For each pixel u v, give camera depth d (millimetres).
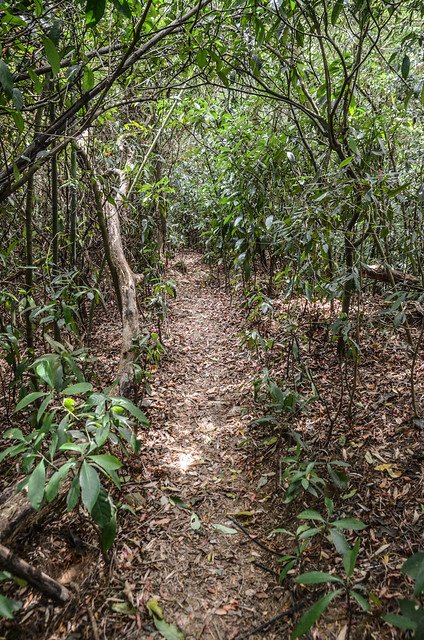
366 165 2875
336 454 2447
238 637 1653
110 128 4910
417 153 3867
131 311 3822
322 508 2146
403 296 2328
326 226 2426
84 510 2193
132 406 1755
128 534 2129
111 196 3625
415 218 2568
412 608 1182
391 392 2842
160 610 1749
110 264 3973
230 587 1853
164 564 1968
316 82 3594
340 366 3234
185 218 9539
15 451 1567
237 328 4699
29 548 2000
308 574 1339
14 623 1697
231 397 3375
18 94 1416
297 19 2359
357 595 1324
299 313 3930
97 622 1709
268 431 2824
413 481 2168
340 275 2629
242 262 3613
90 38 2395
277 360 3617
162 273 5863
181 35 2311
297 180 3277
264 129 4141
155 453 2746
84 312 4531
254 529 2150
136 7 1908
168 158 7441
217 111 4746
